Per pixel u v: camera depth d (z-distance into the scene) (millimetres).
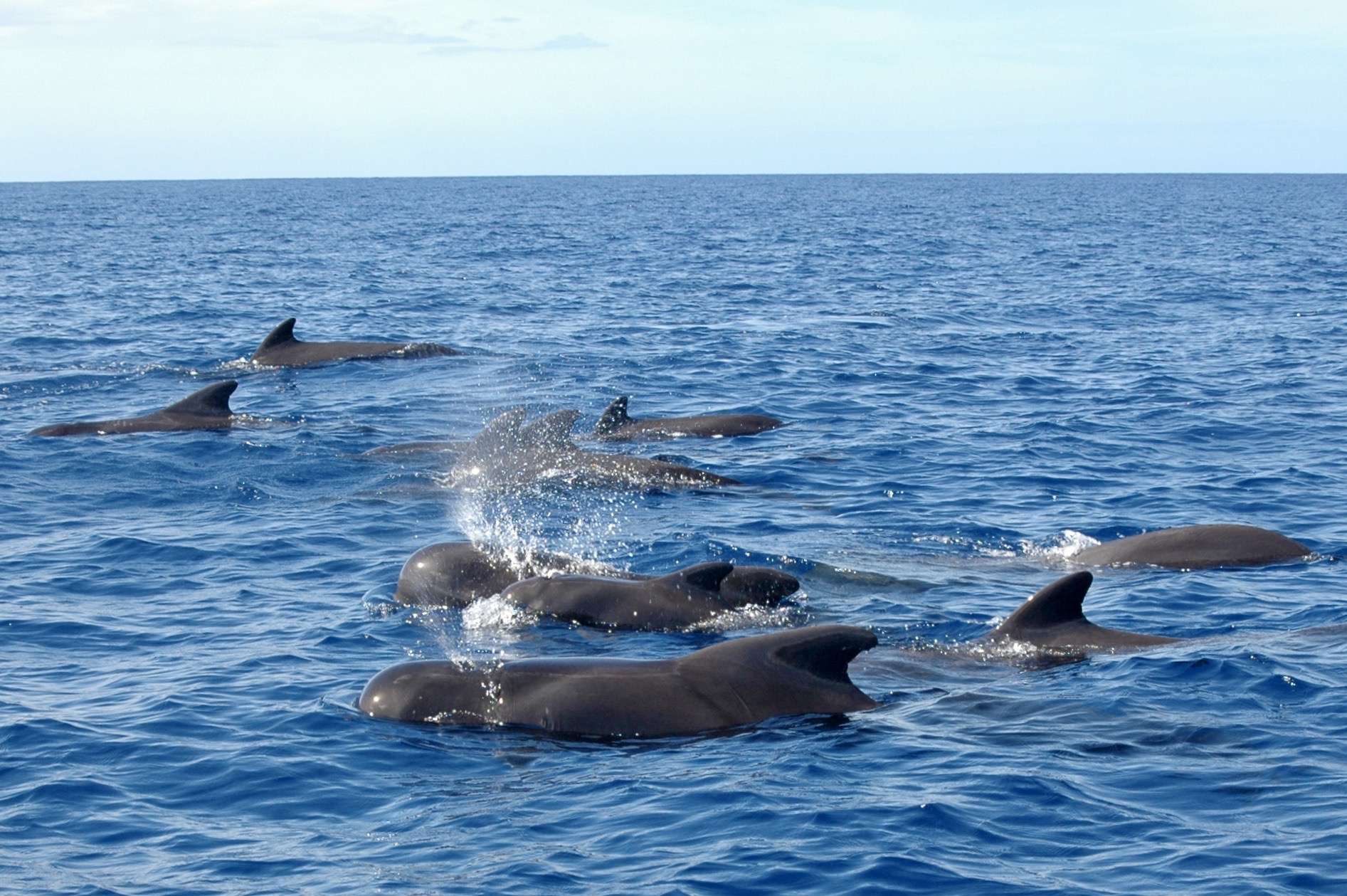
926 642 15688
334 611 17016
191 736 12812
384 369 37375
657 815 11102
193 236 106750
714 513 22094
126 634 16031
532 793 11586
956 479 24688
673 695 13141
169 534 20609
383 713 13336
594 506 22531
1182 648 15141
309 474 24578
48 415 30406
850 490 23828
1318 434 28469
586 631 16078
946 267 76688
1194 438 28250
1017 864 10211
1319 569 18750
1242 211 163000
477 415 31297
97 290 59625
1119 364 39094
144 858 10477
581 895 9836
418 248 93312
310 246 95000
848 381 36344
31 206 186125
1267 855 10195
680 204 192875
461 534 20703
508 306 55250
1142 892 9734
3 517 21547
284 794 11609
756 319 50531
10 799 11445
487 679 13477
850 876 10047
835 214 152875
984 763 11992
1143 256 85125
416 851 10547
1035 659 14906
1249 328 47500
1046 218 143000
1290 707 13305
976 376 37000
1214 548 19281
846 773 11844
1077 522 21734
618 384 35875
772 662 13547
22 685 14242
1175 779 11641
